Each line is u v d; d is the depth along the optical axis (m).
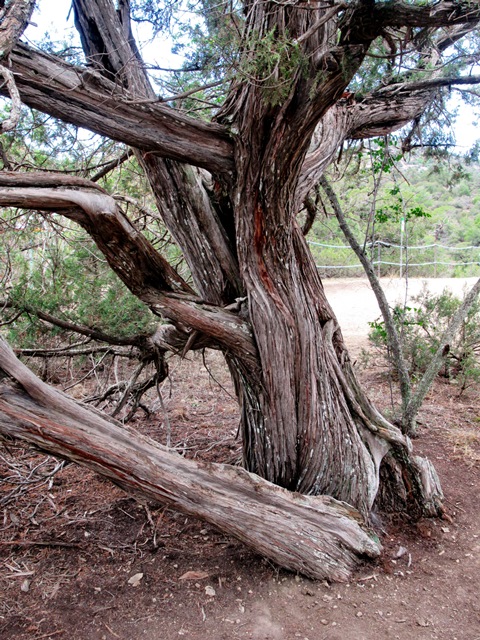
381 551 3.36
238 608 2.86
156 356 4.36
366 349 8.72
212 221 3.37
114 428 2.84
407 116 4.04
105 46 3.07
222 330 3.18
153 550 3.40
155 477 2.84
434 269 16.95
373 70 2.95
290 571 3.14
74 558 3.31
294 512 3.09
